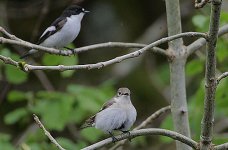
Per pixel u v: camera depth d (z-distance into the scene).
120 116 9.12
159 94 18.25
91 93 12.64
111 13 18.25
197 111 11.17
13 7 17.78
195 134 11.05
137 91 18.22
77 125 16.06
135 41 18.25
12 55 12.48
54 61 11.71
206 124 6.85
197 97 11.10
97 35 18.12
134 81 18.22
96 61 18.12
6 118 12.95
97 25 18.16
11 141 16.48
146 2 18.69
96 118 9.41
